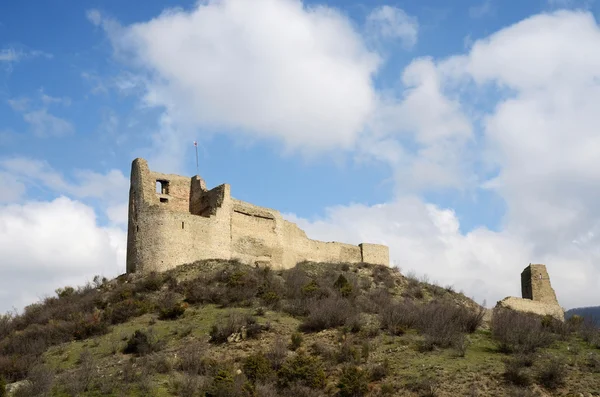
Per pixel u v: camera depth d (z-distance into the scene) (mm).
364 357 49094
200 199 79250
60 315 62875
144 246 70250
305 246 84375
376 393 43719
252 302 62094
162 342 53062
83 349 53844
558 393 43312
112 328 57906
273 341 52656
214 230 74125
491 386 44000
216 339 53375
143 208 71688
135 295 64438
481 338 55125
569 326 58812
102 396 42969
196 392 43156
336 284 69500
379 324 57219
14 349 55406
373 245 90750
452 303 74000
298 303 61500
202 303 62406
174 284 66125
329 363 48219
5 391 43500
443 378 44969
